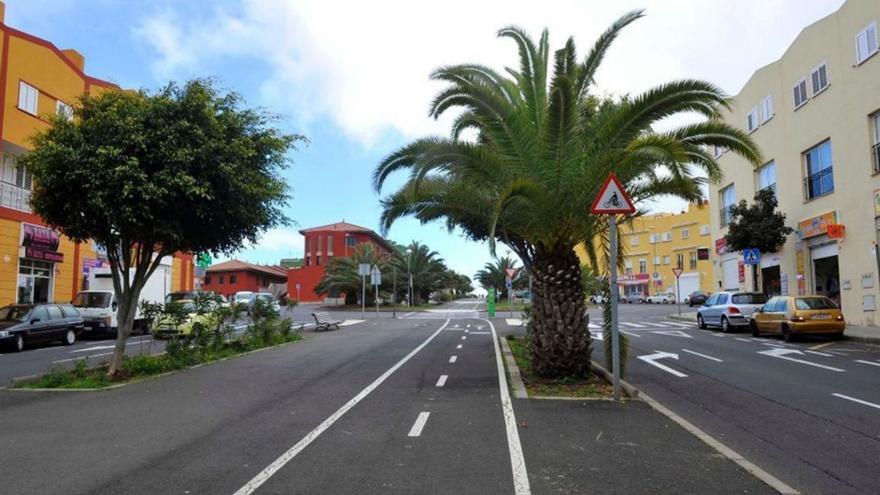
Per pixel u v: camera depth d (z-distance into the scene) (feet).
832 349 54.95
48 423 26.71
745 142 35.04
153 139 37.83
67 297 92.68
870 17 69.26
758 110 98.73
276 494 17.12
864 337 59.98
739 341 65.31
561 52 36.81
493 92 33.94
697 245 248.52
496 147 36.65
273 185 43.96
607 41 36.60
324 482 18.17
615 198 30.17
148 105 38.47
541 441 22.98
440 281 216.33
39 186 38.58
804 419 27.37
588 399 31.35
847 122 74.18
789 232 85.51
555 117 32.86
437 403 30.78
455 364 47.42
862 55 71.00
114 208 37.40
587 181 34.17
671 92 32.71
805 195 85.35
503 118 34.06
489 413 28.17
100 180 36.52
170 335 48.11
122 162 36.91
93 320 78.33
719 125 35.22
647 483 18.10
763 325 68.39
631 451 21.59
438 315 154.71
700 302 191.62
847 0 73.72
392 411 28.78
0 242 78.54
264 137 43.80
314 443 22.82
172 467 19.83
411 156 37.58
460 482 18.13
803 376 39.93
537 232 36.42
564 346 36.22
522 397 31.94
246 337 60.80
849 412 28.76
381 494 17.10
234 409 29.63
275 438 23.66
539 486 17.79
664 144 30.58
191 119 39.22
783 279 91.30
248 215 42.75
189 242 43.50
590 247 47.42
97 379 38.63
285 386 36.73
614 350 31.32
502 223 37.81
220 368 45.39
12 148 79.00
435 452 21.45
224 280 280.72
